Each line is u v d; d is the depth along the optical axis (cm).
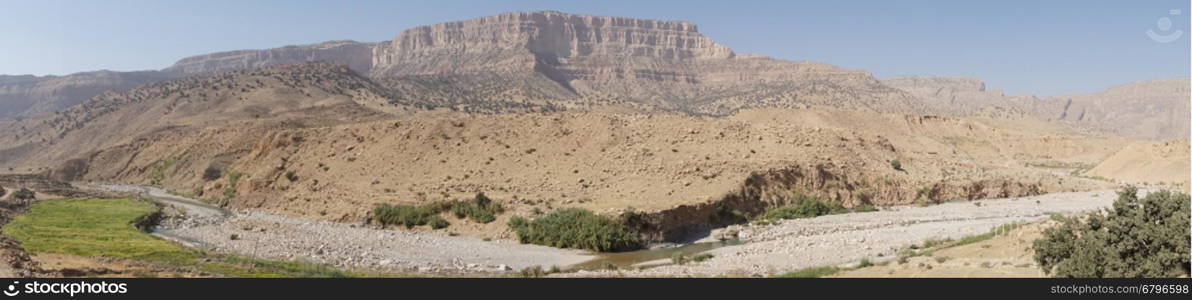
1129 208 3491
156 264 4659
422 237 6962
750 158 9194
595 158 9550
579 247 6256
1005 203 9194
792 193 8588
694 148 9588
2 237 4878
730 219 7619
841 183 9106
